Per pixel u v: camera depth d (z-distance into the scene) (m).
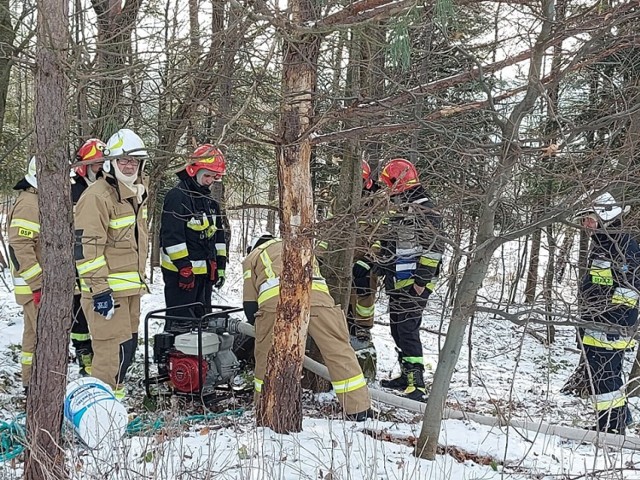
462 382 7.48
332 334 4.74
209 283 6.43
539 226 3.58
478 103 3.82
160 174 6.16
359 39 3.99
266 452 3.91
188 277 5.95
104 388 4.20
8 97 11.90
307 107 4.07
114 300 4.86
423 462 3.95
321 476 3.57
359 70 4.68
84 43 3.20
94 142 5.46
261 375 4.92
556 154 3.63
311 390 6.06
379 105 3.94
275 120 4.37
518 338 10.88
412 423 5.12
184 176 6.06
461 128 4.36
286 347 4.28
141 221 5.14
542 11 3.41
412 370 6.13
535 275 5.63
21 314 8.34
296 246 4.17
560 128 3.33
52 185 3.06
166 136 5.78
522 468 4.20
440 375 3.96
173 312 6.05
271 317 4.79
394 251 5.89
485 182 3.99
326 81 4.48
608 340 5.24
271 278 4.80
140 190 5.10
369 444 4.22
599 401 5.36
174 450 3.71
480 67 3.35
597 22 3.42
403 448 4.25
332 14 3.71
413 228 4.25
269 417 4.36
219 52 4.16
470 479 3.71
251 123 4.02
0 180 10.23
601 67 4.86
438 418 3.99
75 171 5.62
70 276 3.16
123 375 5.03
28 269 5.15
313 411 5.50
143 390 5.81
